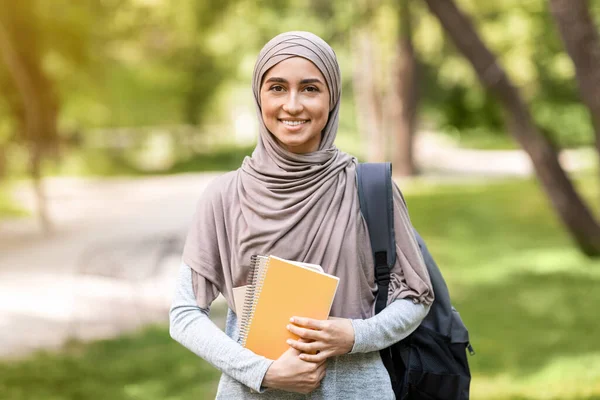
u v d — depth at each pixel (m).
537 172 11.01
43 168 20.97
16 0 14.04
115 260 10.46
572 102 22.78
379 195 2.22
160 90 29.27
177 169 30.34
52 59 15.25
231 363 2.09
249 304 2.15
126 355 6.62
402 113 24.84
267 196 2.18
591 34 8.27
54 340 7.12
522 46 18.36
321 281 2.09
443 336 2.41
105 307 8.33
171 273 9.88
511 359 6.49
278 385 2.06
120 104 26.69
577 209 11.06
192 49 26.73
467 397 2.41
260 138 2.25
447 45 23.14
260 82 2.20
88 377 6.02
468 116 32.47
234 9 13.94
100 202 19.55
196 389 5.79
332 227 2.17
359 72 28.45
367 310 2.23
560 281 9.98
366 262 2.21
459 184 23.56
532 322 7.89
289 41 2.16
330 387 2.17
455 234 14.56
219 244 2.23
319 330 2.07
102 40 17.47
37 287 9.45
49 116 15.26
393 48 23.80
